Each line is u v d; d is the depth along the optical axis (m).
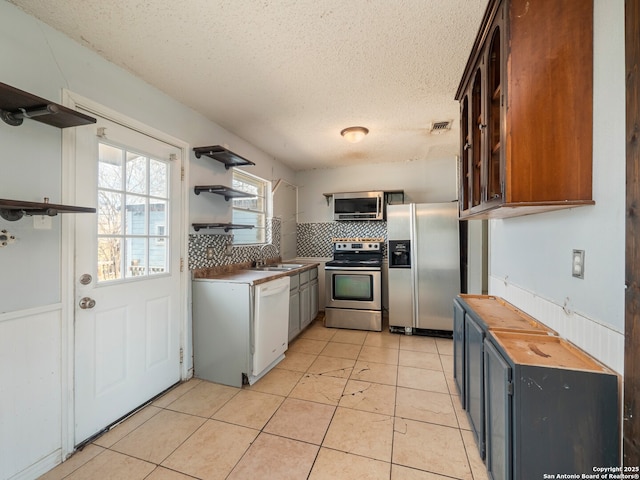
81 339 1.65
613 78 1.00
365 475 1.44
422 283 3.51
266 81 2.09
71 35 1.58
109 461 1.53
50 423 1.50
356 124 2.88
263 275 2.69
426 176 4.20
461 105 2.10
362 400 2.10
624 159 0.95
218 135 2.86
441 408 1.99
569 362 1.07
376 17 1.48
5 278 1.34
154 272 2.14
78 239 1.64
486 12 1.37
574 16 1.13
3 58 1.34
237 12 1.43
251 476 1.43
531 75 1.17
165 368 2.22
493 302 2.03
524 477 1.03
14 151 1.37
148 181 2.10
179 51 1.74
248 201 3.57
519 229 1.79
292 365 2.69
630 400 0.91
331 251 4.58
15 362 1.37
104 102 1.79
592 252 1.10
